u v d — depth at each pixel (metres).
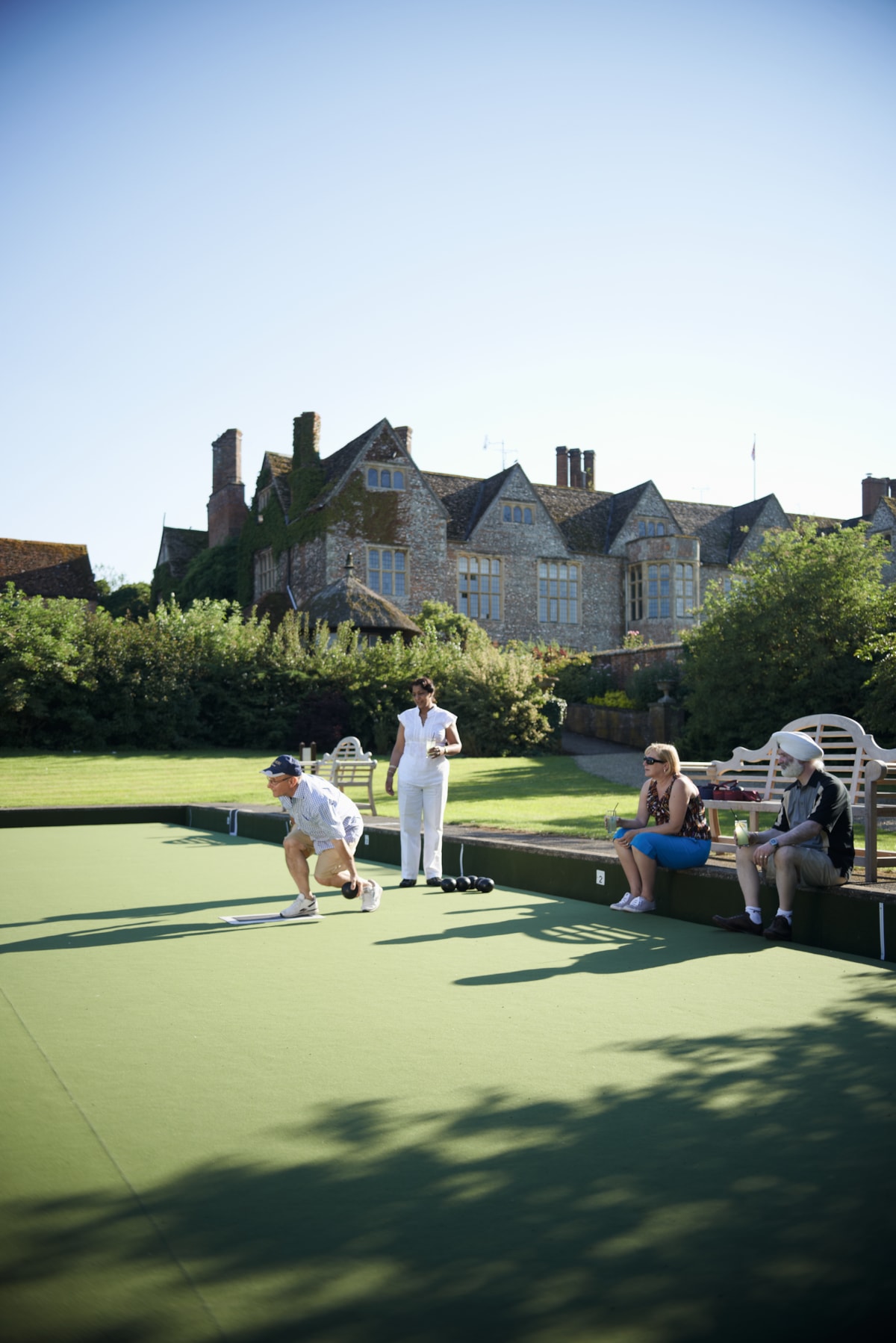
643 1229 2.51
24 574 38.84
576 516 44.94
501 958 5.57
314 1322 2.11
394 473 38.25
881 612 20.69
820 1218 2.55
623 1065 3.73
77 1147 3.00
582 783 18.61
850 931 5.66
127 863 9.93
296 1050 3.91
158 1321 2.11
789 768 6.06
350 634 28.16
